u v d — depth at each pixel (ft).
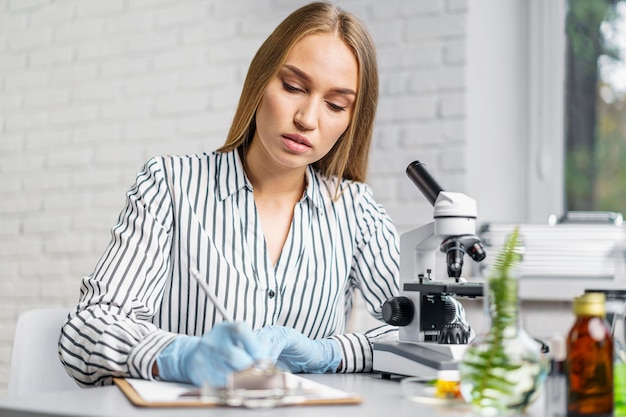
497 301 3.56
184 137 11.32
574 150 10.17
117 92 11.84
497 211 9.99
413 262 5.17
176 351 4.20
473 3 9.61
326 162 6.17
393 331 5.82
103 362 4.50
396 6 9.95
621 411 3.66
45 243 12.22
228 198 5.73
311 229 5.99
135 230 5.34
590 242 9.20
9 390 5.59
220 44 11.16
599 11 10.16
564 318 9.04
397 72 9.91
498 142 10.01
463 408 3.70
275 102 5.38
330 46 5.41
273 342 4.77
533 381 3.51
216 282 5.54
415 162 5.33
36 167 12.37
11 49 12.66
